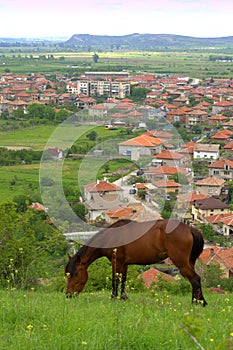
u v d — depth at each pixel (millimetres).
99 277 18891
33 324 9609
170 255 12656
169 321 9906
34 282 20797
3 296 12977
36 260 21766
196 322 6352
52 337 8656
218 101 141875
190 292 18766
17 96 151375
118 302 12328
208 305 12711
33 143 88375
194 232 12773
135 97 151250
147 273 26391
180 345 8406
